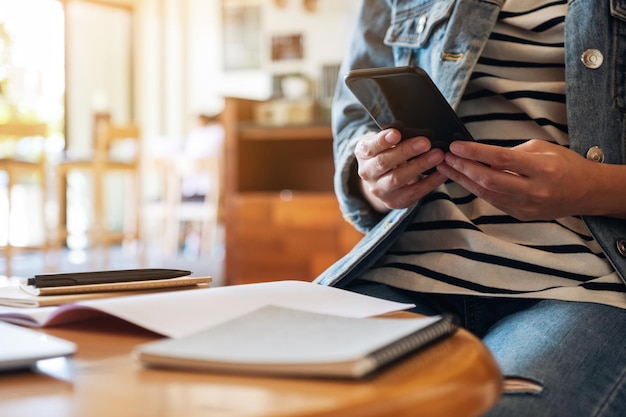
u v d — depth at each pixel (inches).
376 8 50.3
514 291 39.2
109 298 29.7
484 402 19.3
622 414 31.1
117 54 338.0
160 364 20.9
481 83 42.9
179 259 269.6
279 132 140.5
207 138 263.6
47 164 232.2
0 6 306.2
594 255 39.2
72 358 22.7
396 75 33.2
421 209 43.5
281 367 19.3
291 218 138.1
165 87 334.6
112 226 333.7
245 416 16.6
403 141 37.9
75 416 17.1
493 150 34.3
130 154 333.7
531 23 42.1
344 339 21.6
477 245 40.5
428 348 22.1
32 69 315.3
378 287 43.4
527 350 33.5
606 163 39.8
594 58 40.1
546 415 29.9
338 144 50.0
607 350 33.5
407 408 17.5
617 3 40.5
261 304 28.3
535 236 40.2
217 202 263.1
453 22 43.6
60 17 319.0
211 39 326.0
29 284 32.6
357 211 47.8
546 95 41.3
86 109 330.6
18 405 18.0
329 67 301.7
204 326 25.0
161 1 334.3
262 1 314.3
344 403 17.1
